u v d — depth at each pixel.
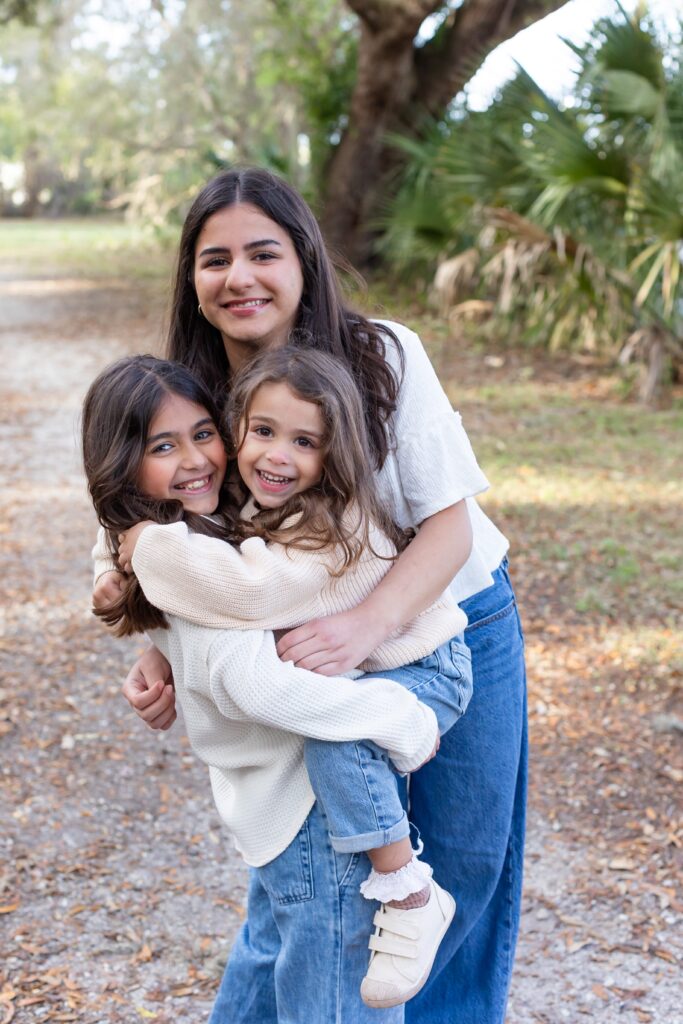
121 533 1.89
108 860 3.47
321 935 1.81
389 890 1.76
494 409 9.81
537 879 3.38
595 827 3.64
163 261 24.42
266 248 1.92
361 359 1.95
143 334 14.55
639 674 4.68
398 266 14.40
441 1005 2.39
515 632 2.20
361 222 15.98
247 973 2.00
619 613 5.35
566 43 9.30
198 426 1.89
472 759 2.12
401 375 1.97
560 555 6.08
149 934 3.11
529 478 7.66
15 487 7.82
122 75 23.70
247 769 1.86
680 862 3.42
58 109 26.30
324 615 1.82
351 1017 1.82
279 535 1.79
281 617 1.77
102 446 1.88
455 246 12.96
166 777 4.00
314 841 1.80
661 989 2.88
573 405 9.92
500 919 2.35
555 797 3.83
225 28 20.70
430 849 2.20
